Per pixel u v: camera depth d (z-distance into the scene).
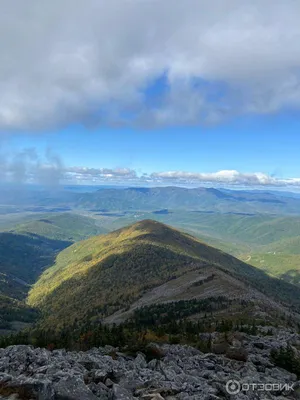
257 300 189.12
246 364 37.44
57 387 22.81
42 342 54.53
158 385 27.34
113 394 24.03
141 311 194.12
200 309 171.25
